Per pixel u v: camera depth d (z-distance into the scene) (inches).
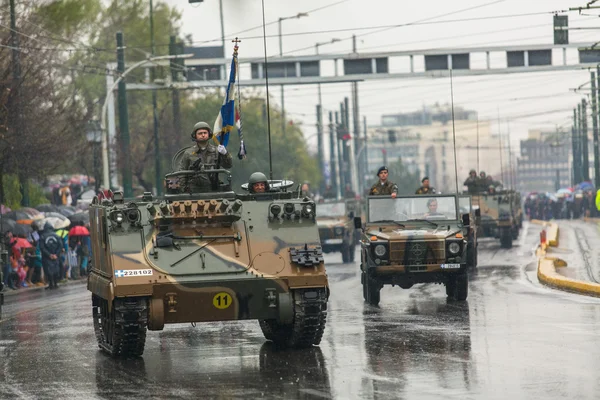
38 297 3120.1
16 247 3526.1
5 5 4446.4
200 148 1824.6
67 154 4586.6
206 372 1512.1
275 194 1780.3
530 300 2397.9
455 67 5649.6
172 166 1852.9
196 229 1700.3
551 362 1481.3
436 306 2337.6
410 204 2559.1
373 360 1557.6
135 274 1621.6
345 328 1974.7
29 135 4099.4
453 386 1314.0
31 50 4367.6
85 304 2765.7
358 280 3235.7
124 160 5108.3
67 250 3914.9
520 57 5664.4
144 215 1694.1
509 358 1528.1
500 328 1891.0
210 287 1632.6
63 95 5007.4
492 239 5812.0
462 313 2170.3
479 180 4864.7
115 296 1612.9
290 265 1673.2
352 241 4397.1
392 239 2404.0
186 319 1656.0
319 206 4461.1
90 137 4581.7
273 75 5659.5
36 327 2217.0
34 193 5083.7
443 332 1861.5
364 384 1352.1
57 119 4407.0
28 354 1776.6
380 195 2566.4
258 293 1658.5
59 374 1539.1
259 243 1696.6
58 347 1862.7
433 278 2425.0
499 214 4731.8
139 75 5979.3
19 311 2623.0
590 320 1979.6
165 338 1939.0
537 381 1332.4
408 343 1729.8
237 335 1957.4
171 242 1660.9
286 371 1489.9
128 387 1405.0
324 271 1676.9
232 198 1747.0
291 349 1723.7
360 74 5674.2
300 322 1676.9
